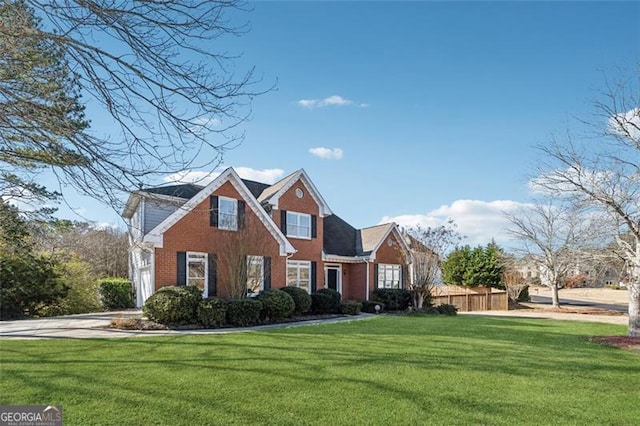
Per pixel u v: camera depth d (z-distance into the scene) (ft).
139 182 17.25
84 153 16.20
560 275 100.48
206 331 45.21
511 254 103.09
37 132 16.55
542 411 19.75
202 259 62.34
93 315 60.03
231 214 65.46
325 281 85.15
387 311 79.97
